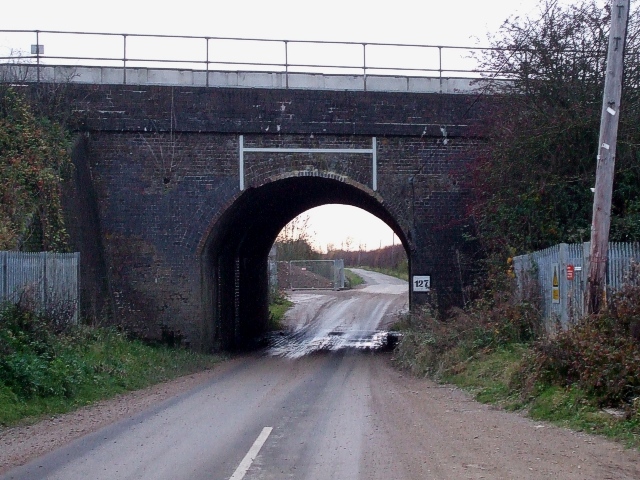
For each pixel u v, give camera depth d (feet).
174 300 73.20
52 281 56.29
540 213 62.23
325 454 28.58
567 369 38.65
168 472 26.11
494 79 68.74
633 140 56.39
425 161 75.56
